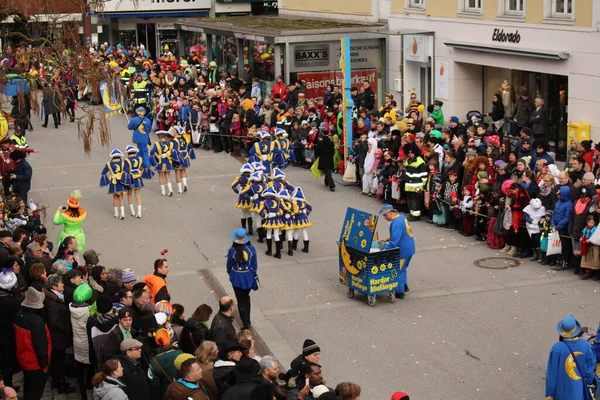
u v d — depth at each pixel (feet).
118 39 194.18
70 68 66.64
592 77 87.97
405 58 117.29
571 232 64.54
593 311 58.65
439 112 101.14
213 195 93.25
